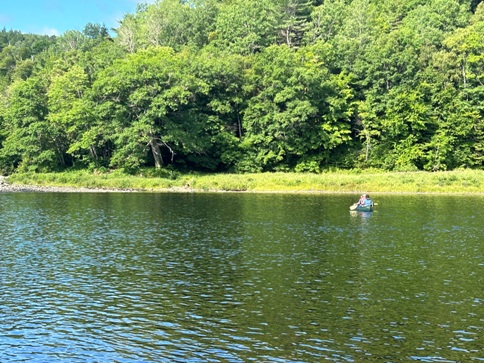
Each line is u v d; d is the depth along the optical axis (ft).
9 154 313.32
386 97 299.79
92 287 85.56
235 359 58.44
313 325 68.64
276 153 299.99
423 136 301.02
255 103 307.99
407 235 130.11
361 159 301.02
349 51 326.85
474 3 483.10
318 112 305.53
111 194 233.14
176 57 317.22
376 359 58.49
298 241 122.42
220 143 304.30
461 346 61.87
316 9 445.37
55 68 358.02
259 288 84.99
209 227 141.59
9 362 57.77
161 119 284.61
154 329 67.41
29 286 86.07
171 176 277.23
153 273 94.12
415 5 461.37
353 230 137.18
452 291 82.89
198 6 475.31
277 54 318.24
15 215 163.84
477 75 308.19
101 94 289.74
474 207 184.24
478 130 295.69
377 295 81.10
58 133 306.14
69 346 62.23
